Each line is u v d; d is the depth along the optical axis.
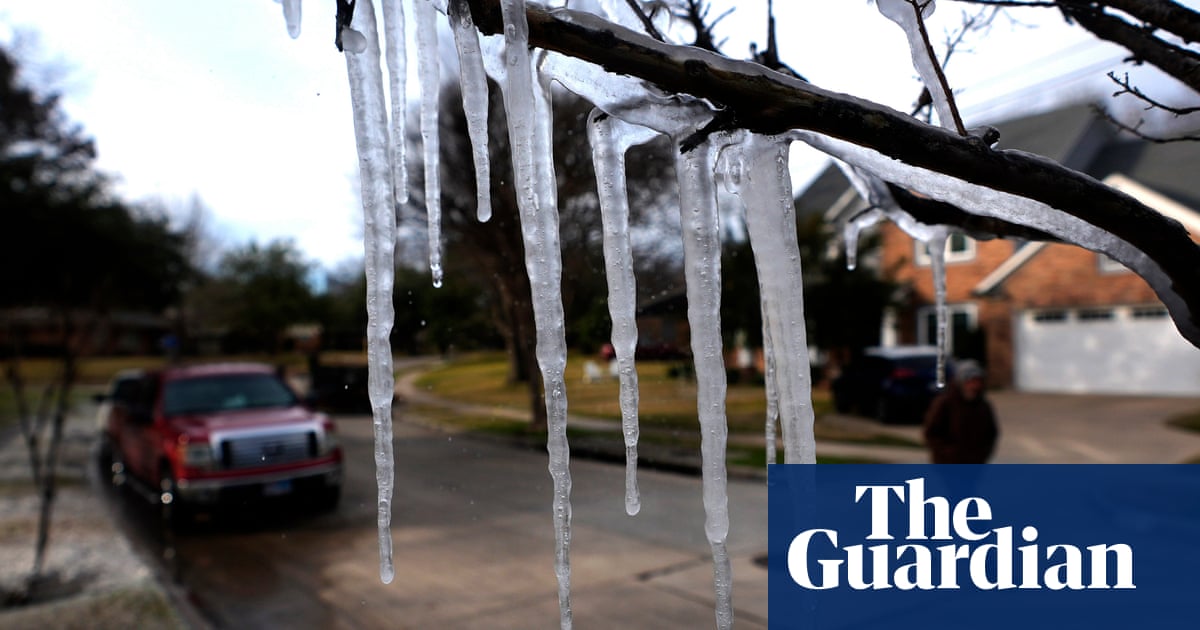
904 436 11.66
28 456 12.34
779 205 1.57
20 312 12.30
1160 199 14.05
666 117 1.47
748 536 5.79
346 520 6.53
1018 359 17.30
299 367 30.58
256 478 6.82
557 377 1.47
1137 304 15.65
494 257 5.20
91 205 12.77
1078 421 12.30
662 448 5.18
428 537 5.57
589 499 5.28
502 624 4.23
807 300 16.19
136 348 46.38
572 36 1.28
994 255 17.66
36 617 4.68
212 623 4.61
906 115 1.32
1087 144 16.00
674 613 4.36
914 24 1.58
